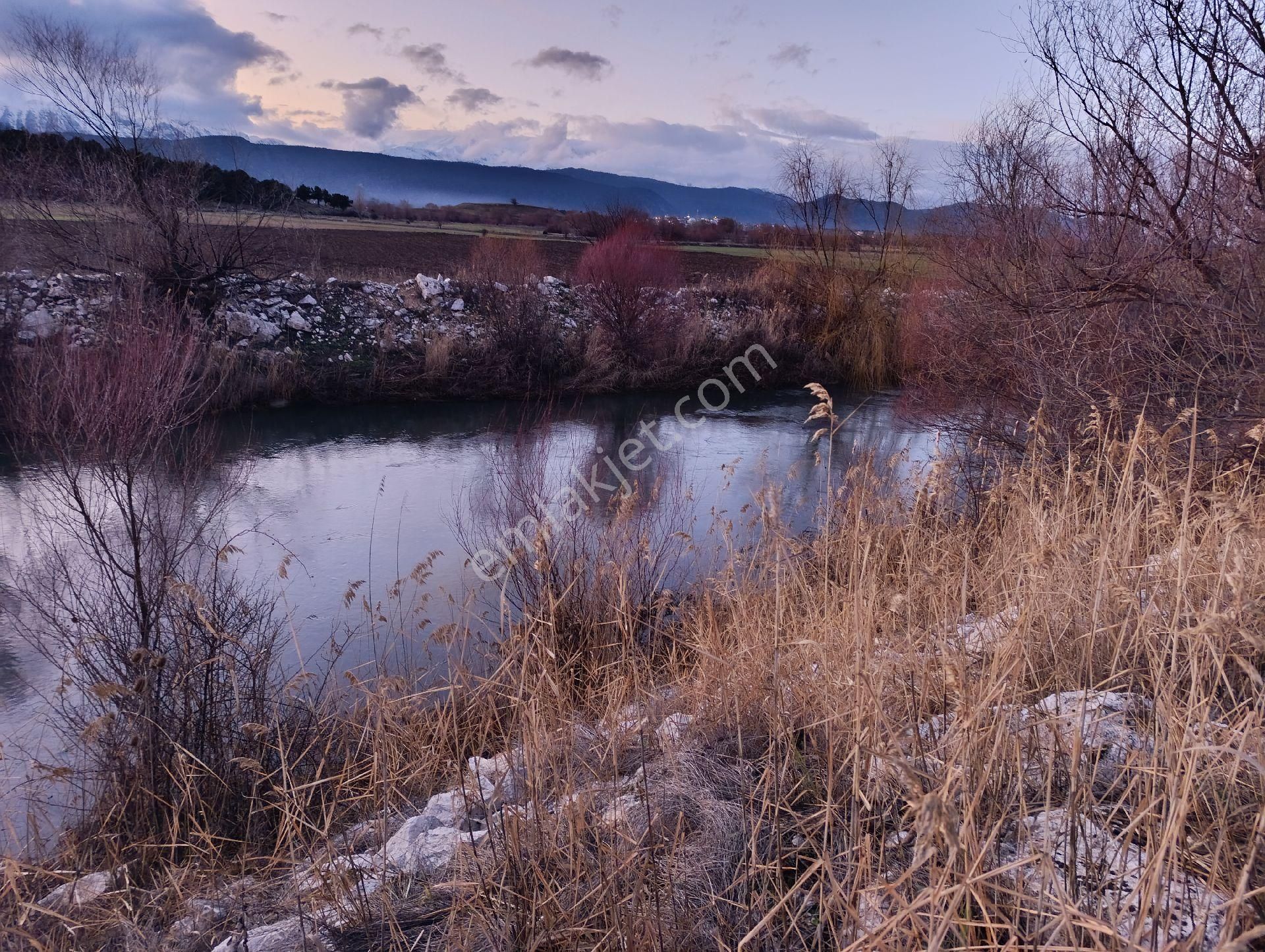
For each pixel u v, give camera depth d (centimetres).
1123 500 420
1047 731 290
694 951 256
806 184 2466
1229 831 238
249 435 1602
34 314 1484
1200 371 671
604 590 681
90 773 491
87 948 338
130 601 575
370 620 745
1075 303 773
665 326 2248
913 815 269
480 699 480
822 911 240
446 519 1167
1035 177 1023
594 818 316
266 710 569
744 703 396
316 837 417
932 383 1324
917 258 2345
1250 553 338
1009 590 423
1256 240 609
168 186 1759
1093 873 231
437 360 1973
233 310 1866
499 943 272
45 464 614
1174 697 279
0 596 668
